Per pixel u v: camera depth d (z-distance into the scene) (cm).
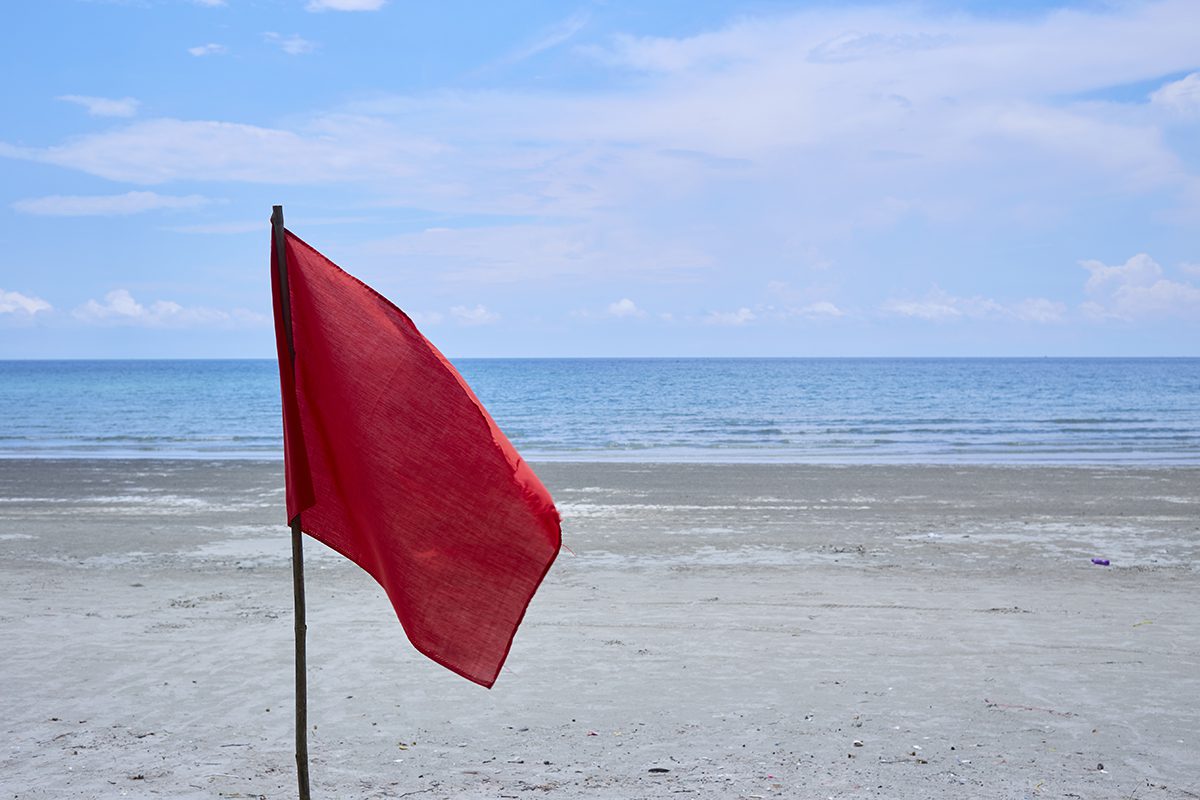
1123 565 1184
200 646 807
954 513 1650
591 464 2595
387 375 333
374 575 341
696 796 502
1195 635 834
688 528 1488
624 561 1214
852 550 1291
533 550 332
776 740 586
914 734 593
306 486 335
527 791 512
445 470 332
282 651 792
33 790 509
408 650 796
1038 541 1365
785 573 1134
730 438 3750
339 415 334
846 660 762
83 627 872
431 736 598
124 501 1831
